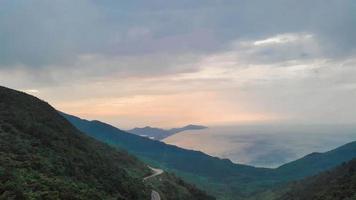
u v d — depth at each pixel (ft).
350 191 500.74
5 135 391.45
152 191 598.34
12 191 271.90
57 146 434.30
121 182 479.00
